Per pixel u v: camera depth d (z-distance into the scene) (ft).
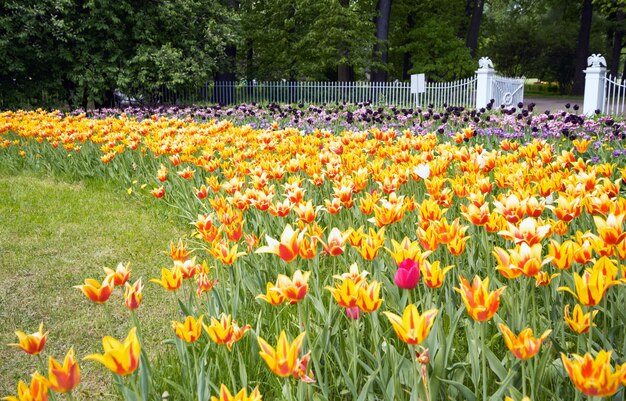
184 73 69.77
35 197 25.57
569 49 171.63
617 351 8.60
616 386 4.96
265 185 14.99
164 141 23.39
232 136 24.99
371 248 8.34
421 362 6.12
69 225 21.45
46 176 30.78
